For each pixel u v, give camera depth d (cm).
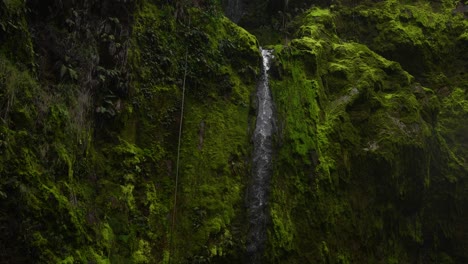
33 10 824
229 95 1142
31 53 766
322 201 1072
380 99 1298
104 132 902
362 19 1661
